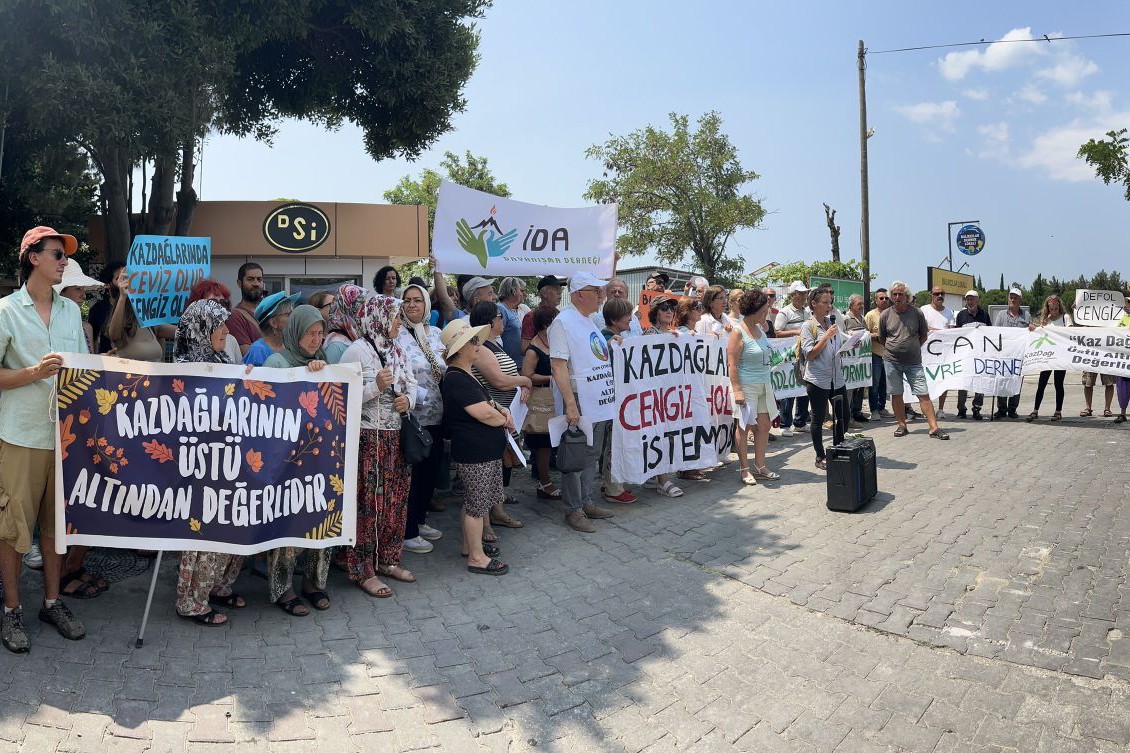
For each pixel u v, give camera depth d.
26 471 3.79
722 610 4.74
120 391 3.98
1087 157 13.89
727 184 38.09
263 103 12.26
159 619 4.32
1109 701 3.61
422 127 11.38
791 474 8.09
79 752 3.07
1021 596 4.78
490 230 8.62
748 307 7.57
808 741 3.40
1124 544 5.64
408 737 3.38
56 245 3.86
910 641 4.27
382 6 9.79
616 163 38.78
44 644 3.84
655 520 6.55
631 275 32.41
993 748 3.31
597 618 4.63
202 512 4.11
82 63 7.32
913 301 10.22
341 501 4.49
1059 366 11.02
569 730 3.49
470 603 4.82
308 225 11.45
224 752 3.17
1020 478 7.71
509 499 7.05
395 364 4.95
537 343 6.85
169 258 5.52
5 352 3.74
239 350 5.36
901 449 9.32
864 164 23.58
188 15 7.78
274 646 4.10
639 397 6.93
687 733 3.48
